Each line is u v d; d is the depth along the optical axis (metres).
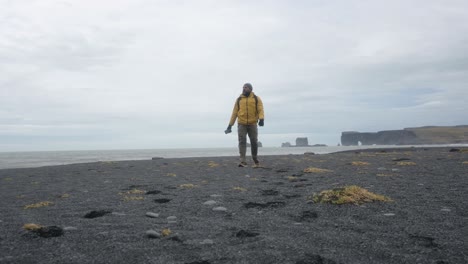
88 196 7.07
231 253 3.16
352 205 5.24
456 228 3.92
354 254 3.09
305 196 6.26
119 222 4.55
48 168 17.00
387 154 20.38
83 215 5.11
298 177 9.32
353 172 10.05
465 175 8.61
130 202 6.17
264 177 9.66
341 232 3.87
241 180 9.09
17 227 4.27
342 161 15.16
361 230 3.94
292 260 2.94
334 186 7.30
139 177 10.80
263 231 3.99
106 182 9.67
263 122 13.12
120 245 3.42
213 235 3.85
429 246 3.29
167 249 3.30
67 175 12.54
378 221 4.32
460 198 5.66
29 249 3.31
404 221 4.29
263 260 2.96
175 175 11.03
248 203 5.72
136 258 3.04
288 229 4.06
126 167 15.87
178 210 5.39
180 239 3.66
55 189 8.48
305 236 3.73
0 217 5.01
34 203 6.41
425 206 5.11
